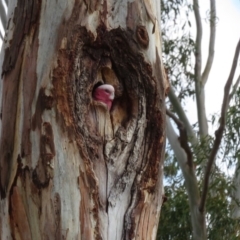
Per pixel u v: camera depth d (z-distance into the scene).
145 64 2.06
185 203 4.96
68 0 2.05
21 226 1.94
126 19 2.07
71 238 1.88
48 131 1.94
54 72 1.96
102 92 1.99
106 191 1.94
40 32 2.04
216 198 4.98
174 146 4.45
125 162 2.00
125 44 2.04
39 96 1.97
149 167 2.03
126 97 2.06
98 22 2.03
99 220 1.91
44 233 1.90
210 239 4.95
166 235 5.00
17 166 1.97
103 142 1.97
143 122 2.04
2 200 1.99
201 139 5.34
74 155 1.92
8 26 2.17
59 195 1.91
